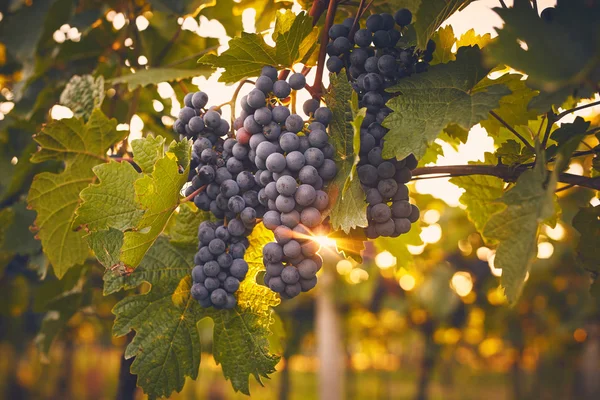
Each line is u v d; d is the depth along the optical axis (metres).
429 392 9.29
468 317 4.32
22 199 1.15
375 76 0.76
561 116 0.78
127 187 0.77
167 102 1.15
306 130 0.75
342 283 3.28
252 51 0.76
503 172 0.81
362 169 0.75
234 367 0.81
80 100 0.97
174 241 0.85
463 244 2.96
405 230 0.77
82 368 8.98
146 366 0.80
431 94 0.75
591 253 0.86
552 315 3.81
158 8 1.08
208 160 0.77
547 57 0.62
